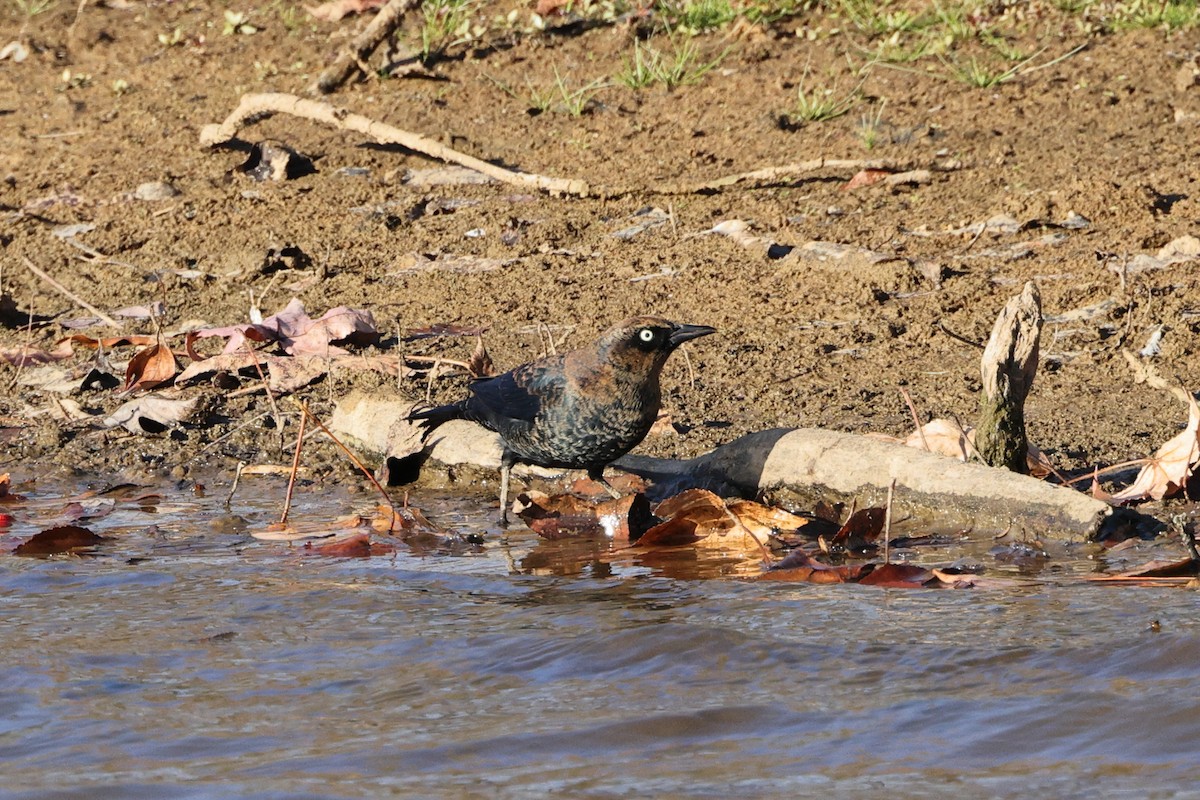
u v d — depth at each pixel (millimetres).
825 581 8641
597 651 7574
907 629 7582
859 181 16984
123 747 6637
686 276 15109
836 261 14961
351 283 15617
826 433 10469
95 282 16078
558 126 19234
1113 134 17547
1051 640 7281
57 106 21312
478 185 17906
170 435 12625
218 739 6703
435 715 6895
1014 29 20891
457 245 16391
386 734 6691
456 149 18625
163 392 13305
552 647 7680
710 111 19328
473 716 6863
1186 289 13727
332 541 9906
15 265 16562
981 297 14062
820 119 18734
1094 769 5973
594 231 16516
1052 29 20719
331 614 8383
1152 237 14859
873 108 18906
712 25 21781
